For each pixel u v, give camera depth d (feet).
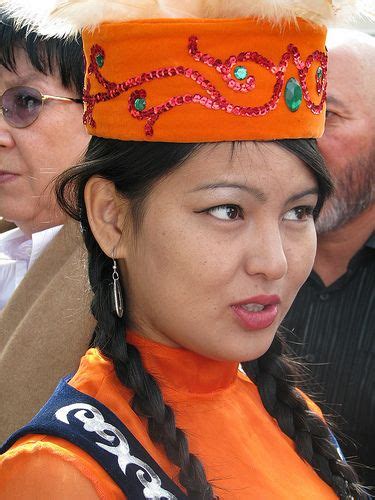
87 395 4.80
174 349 5.12
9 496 4.38
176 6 4.74
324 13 4.71
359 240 9.19
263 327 4.82
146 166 4.68
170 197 4.66
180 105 4.57
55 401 4.79
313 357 9.25
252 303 4.75
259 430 5.49
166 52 4.57
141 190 4.73
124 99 4.71
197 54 4.54
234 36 4.54
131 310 5.14
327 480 5.62
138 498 4.41
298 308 9.41
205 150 4.58
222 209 4.66
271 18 4.52
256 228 4.68
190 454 4.80
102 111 4.84
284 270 4.70
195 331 4.76
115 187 4.89
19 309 6.69
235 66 4.55
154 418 4.79
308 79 4.80
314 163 4.78
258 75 4.58
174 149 4.61
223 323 4.75
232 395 5.44
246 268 4.68
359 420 8.99
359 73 9.17
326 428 5.99
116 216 4.95
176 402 5.11
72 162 7.06
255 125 4.57
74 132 7.05
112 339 5.01
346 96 9.09
